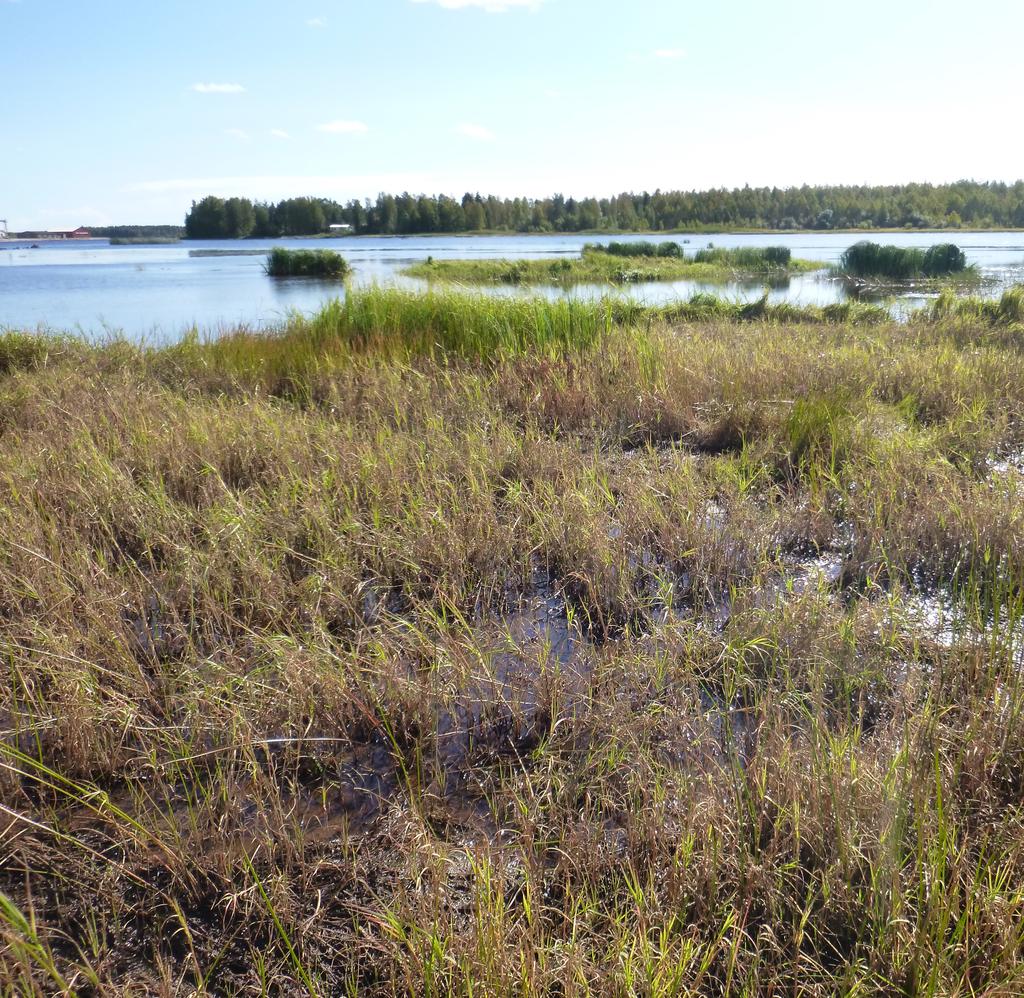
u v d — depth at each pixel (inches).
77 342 430.6
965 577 165.5
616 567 164.7
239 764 116.7
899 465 211.8
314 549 178.4
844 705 124.7
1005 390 289.1
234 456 233.5
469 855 94.0
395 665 132.7
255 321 707.4
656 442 267.1
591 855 94.5
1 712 128.3
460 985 78.2
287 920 91.3
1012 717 110.1
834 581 167.3
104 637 142.3
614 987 77.2
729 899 87.7
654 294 917.8
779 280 1154.0
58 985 81.3
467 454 231.0
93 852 99.0
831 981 80.6
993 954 79.7
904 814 94.3
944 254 1058.7
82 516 189.2
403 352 362.3
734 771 104.2
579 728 122.0
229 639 147.3
